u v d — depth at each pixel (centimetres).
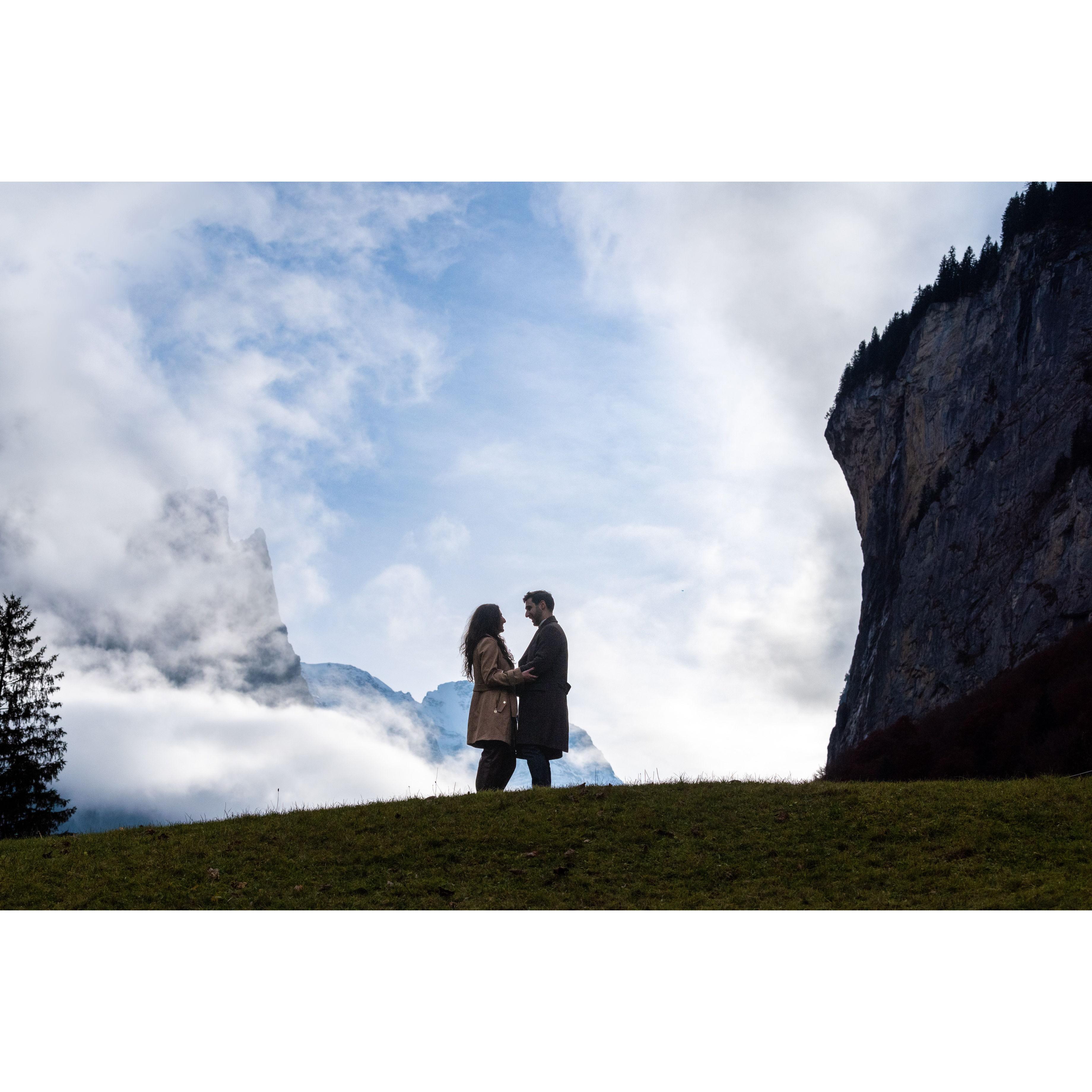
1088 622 6594
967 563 8562
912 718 8369
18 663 4166
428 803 1762
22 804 3959
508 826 1605
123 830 1772
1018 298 8944
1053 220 8862
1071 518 7469
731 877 1431
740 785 1820
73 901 1367
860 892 1355
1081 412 7831
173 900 1371
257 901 1368
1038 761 5481
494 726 1812
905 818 1584
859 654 10269
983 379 9119
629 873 1450
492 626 1880
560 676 1833
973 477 8844
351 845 1566
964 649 8219
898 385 10362
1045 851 1441
